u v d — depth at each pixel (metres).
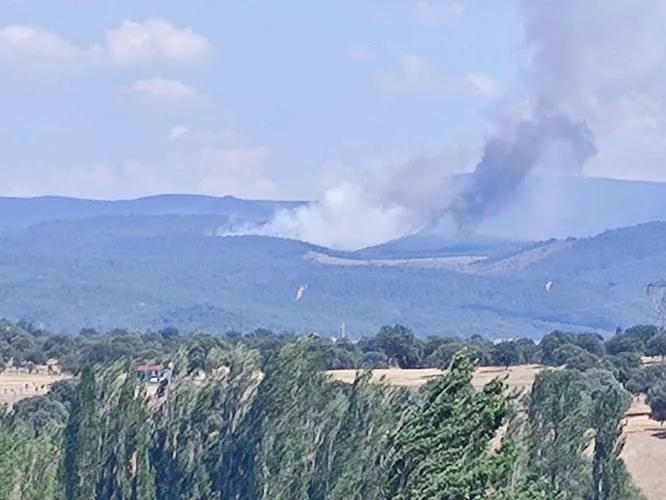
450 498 121.12
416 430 126.06
